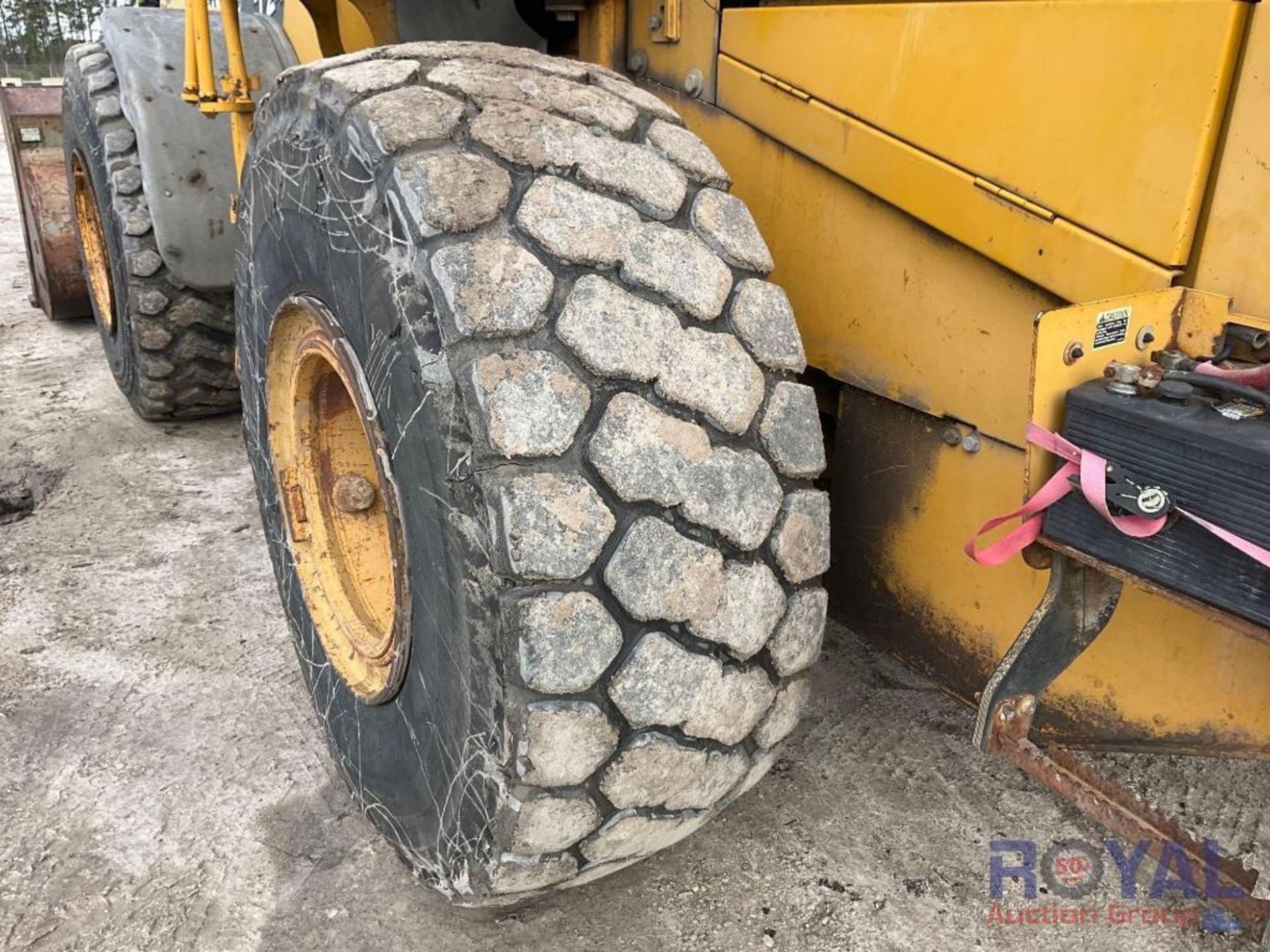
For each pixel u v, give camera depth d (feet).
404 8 7.14
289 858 5.66
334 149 4.51
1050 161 4.04
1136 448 3.41
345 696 5.57
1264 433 3.18
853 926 5.15
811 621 4.54
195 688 7.18
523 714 3.90
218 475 10.74
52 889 5.47
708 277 4.30
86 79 10.53
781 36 5.08
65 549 9.17
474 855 4.31
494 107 4.36
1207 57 3.51
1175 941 5.05
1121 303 3.64
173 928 5.22
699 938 5.08
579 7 6.11
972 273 4.50
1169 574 3.43
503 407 3.81
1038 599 4.57
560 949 5.02
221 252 10.22
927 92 4.44
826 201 5.09
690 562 4.07
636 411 4.00
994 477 4.64
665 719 4.15
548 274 4.01
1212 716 4.28
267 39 10.12
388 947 5.08
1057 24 3.92
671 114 4.81
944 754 6.34
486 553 3.84
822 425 5.96
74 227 15.08
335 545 6.19
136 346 10.79
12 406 12.71
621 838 4.36
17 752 6.53
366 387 4.47
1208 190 3.65
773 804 5.94
